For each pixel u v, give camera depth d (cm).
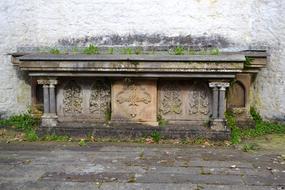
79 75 716
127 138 723
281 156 617
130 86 729
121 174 517
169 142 712
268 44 823
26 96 855
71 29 828
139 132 723
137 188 462
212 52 748
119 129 726
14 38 836
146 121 735
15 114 851
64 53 767
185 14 812
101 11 819
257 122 827
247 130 791
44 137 732
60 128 735
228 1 811
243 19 816
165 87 745
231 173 522
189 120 746
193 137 715
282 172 527
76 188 462
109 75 711
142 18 814
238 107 815
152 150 654
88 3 820
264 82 840
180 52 744
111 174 517
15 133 788
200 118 745
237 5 813
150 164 567
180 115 748
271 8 814
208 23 812
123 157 607
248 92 809
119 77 721
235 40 814
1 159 595
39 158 601
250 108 839
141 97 731
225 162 579
